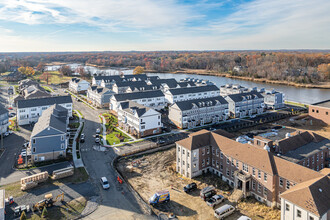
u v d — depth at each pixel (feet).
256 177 173.17
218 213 152.25
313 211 126.93
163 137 296.51
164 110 426.51
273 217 152.87
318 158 198.80
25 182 182.60
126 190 183.83
